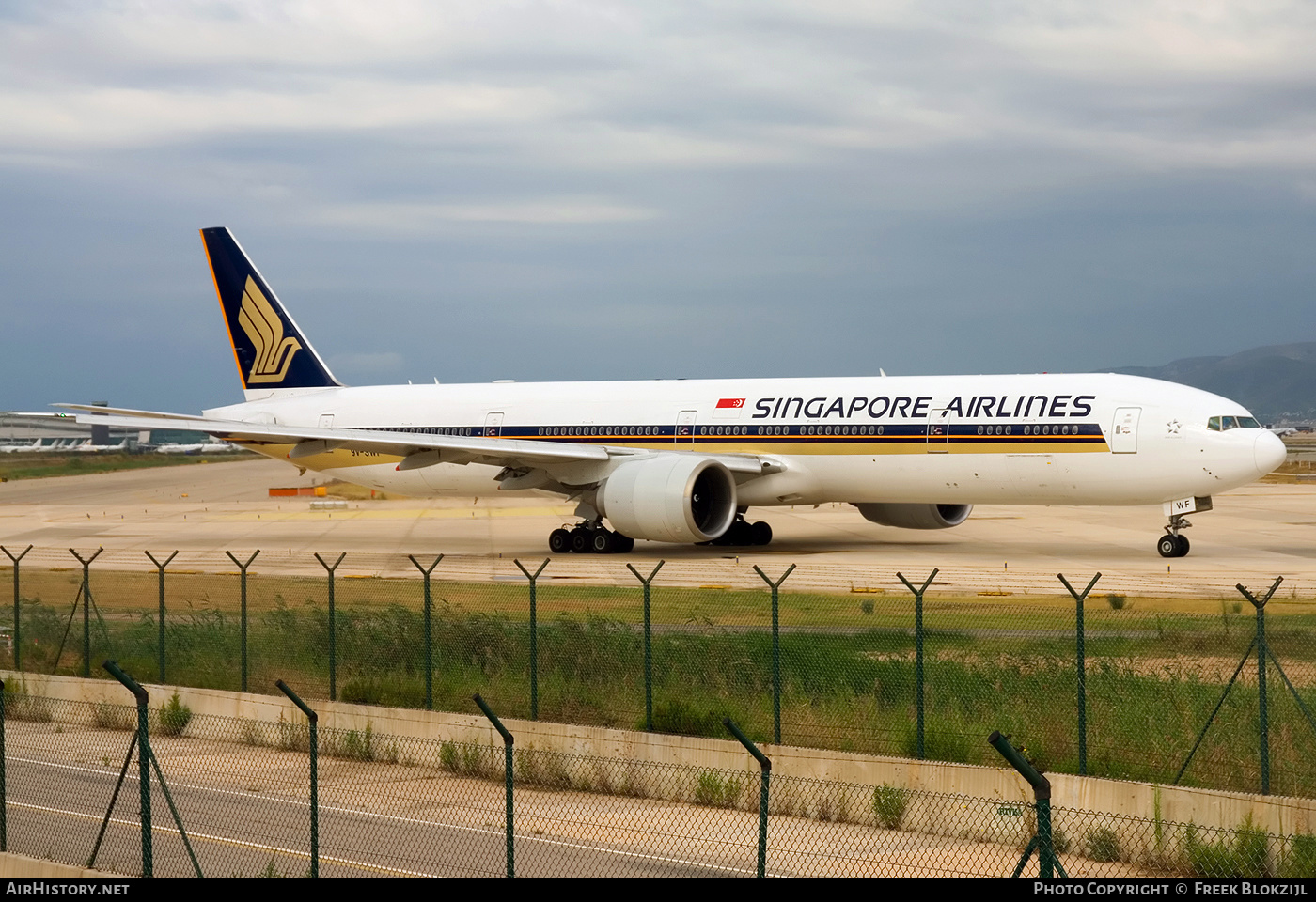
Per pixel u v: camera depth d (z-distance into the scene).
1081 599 40.41
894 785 41.25
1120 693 44.72
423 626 58.44
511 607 70.31
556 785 44.72
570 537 102.19
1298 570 80.62
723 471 95.69
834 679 48.66
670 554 99.19
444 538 119.12
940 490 93.31
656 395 105.19
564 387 110.56
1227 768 39.06
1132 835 36.12
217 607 71.62
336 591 77.75
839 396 96.88
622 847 36.78
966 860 35.59
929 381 95.06
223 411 125.25
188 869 34.91
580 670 52.38
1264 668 38.56
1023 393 90.62
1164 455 85.12
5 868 35.00
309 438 101.62
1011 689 46.19
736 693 48.59
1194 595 68.81
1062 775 38.69
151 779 45.69
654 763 42.50
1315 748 39.47
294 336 126.00
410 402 116.25
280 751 51.03
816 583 78.19
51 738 54.03
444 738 49.25
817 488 97.44
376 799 42.75
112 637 63.62
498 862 35.22
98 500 196.75
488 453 98.00
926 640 55.03
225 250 127.88
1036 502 91.94
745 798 41.50
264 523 142.38
